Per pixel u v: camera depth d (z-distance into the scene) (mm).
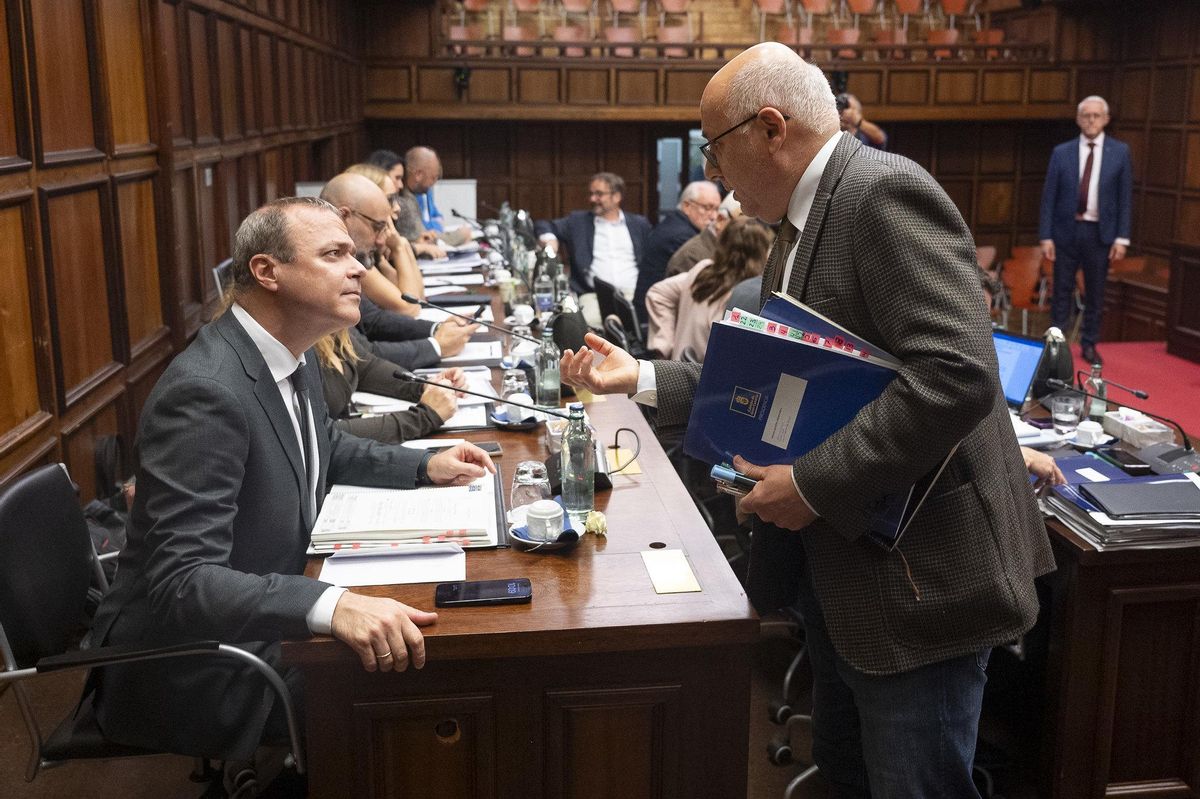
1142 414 3154
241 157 6297
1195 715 2523
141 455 1885
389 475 2299
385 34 11484
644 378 2012
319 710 1788
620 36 12609
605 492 2375
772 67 1694
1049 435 3025
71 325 3730
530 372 3357
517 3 12953
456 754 1832
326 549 1982
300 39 8141
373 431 2688
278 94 7395
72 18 3807
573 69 11695
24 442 3248
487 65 11609
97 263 4020
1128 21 12062
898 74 12148
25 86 3324
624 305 5191
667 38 12875
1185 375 6379
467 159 12555
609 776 1865
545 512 2031
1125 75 12172
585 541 2100
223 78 5871
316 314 1999
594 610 1807
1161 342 7387
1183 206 11367
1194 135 11141
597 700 1827
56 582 2045
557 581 1915
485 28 13086
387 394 3111
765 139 1708
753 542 2012
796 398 1680
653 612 1799
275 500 1996
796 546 2012
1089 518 2418
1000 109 12305
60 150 3672
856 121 7520
